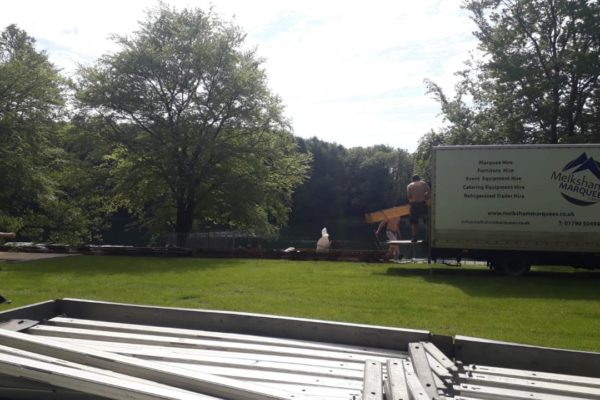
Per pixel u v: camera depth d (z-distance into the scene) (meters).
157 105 30.92
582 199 16.55
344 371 3.57
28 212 33.69
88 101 29.91
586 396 3.21
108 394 2.75
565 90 28.30
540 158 16.81
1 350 3.18
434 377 3.24
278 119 32.62
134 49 30.22
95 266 18.72
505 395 3.16
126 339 4.25
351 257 22.64
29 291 12.31
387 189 89.69
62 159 32.34
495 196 17.14
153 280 14.88
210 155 31.19
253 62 32.72
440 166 17.61
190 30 30.98
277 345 4.21
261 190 32.22
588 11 26.45
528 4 27.98
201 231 36.28
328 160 91.56
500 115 29.75
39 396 3.05
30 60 31.25
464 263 23.59
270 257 23.73
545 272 19.19
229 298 11.77
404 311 10.57
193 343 4.14
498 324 9.45
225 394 2.89
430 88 32.88
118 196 32.97
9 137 29.39
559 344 7.98
